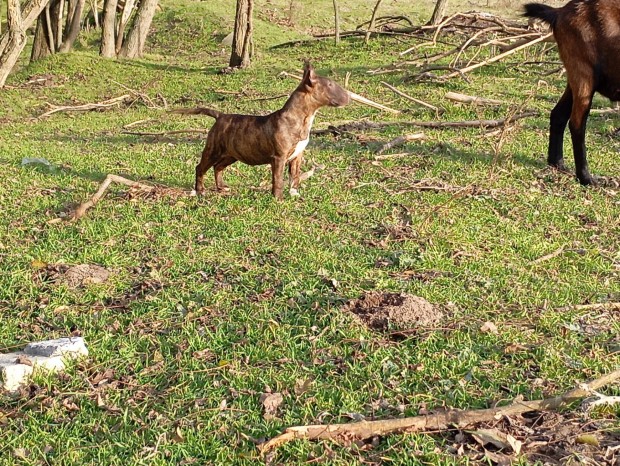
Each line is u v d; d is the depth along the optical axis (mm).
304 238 4734
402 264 4469
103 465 3469
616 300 4219
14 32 9617
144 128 7293
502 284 4320
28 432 3604
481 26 11336
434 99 7566
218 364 3855
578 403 3615
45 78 10312
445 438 3514
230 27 14375
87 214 5047
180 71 10625
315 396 3686
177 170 5793
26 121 8000
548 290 4285
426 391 3703
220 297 4227
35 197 5340
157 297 4242
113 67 10758
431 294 4223
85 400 3727
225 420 3619
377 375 3773
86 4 16828
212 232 4809
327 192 5316
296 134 5043
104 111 8484
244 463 3451
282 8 15781
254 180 5570
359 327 4008
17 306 4238
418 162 5836
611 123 6684
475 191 5312
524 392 3693
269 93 8656
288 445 3498
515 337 3953
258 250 4629
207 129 6891
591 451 3451
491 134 6340
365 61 10461
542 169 5699
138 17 11812
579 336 3975
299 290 4262
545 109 7090
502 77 8484
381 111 7312
